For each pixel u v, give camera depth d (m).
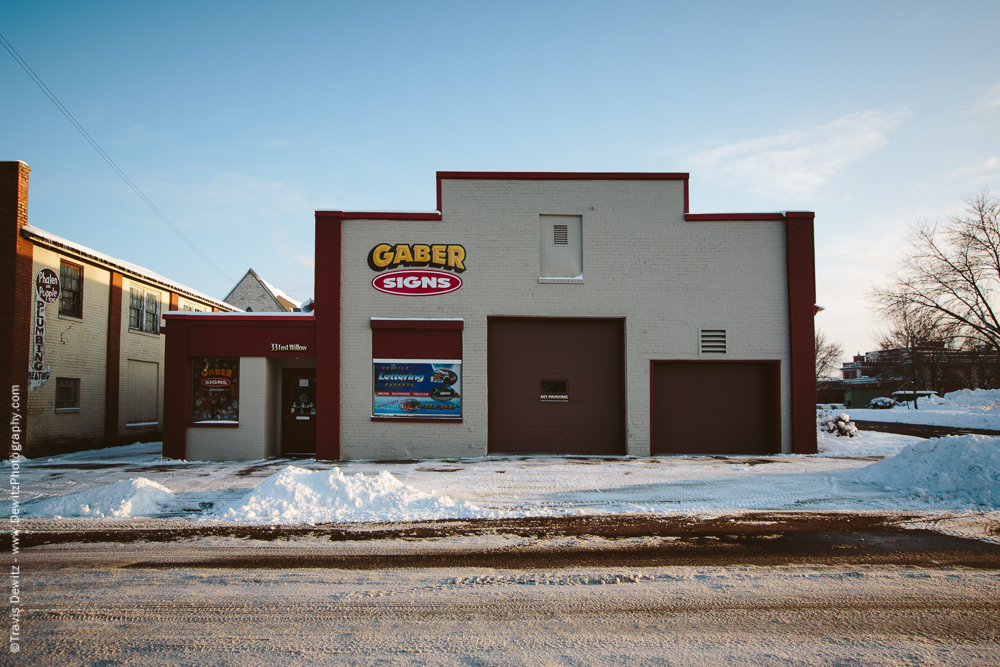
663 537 7.06
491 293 14.61
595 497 9.32
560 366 14.80
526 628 4.51
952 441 9.75
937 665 3.87
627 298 14.65
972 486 8.81
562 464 12.74
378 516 8.05
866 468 10.59
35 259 15.32
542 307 14.62
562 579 5.60
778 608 4.88
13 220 14.68
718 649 4.13
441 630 4.48
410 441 14.24
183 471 12.20
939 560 6.12
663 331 14.60
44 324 15.60
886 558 6.20
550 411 14.72
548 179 14.85
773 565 5.98
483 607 4.93
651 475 11.20
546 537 7.08
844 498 9.05
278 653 4.08
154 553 6.48
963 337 31.97
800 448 14.29
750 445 14.64
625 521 7.85
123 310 19.67
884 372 62.59
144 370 21.12
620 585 5.44
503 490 9.90
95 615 4.76
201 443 14.27
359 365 14.38
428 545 6.76
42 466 13.05
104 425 18.47
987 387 50.34
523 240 14.73
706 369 14.78
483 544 6.79
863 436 17.41
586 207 14.83
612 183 14.87
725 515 8.13
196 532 7.36
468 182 14.83
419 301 14.56
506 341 14.83
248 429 14.29
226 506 8.43
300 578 5.66
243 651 4.11
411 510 8.29
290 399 15.46
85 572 5.84
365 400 14.32
